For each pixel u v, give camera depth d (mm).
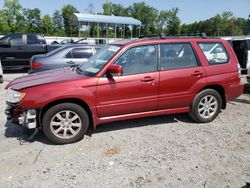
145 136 5090
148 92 5137
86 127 4867
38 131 5062
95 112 4859
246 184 3508
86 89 4715
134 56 5078
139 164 4059
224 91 5812
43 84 4625
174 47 5387
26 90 4539
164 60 5289
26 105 4508
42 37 13727
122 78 4930
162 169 3918
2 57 12953
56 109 4617
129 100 5027
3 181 3641
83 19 24859
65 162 4133
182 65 5422
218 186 3516
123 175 3771
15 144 4762
